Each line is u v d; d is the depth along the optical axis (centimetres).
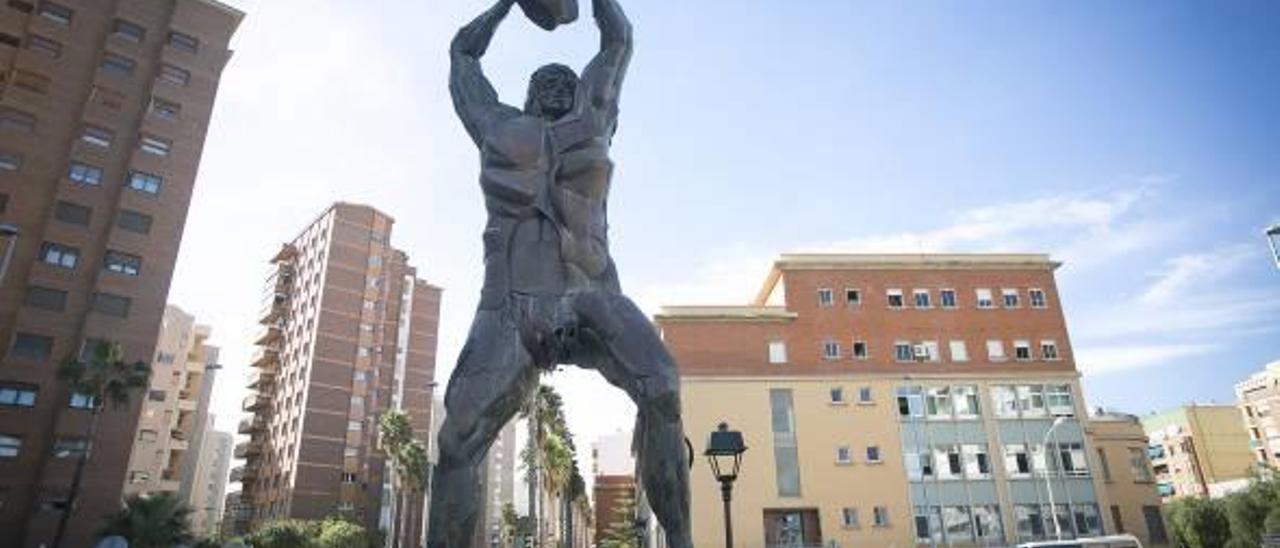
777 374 4659
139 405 4681
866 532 4378
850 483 4466
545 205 596
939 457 4572
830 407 4616
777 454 4500
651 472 523
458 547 524
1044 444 4631
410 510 8206
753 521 4338
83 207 4869
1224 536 5422
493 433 556
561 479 6750
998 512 4475
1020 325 4912
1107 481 4766
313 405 7638
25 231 4666
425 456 6712
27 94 4906
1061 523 4472
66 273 4709
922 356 4784
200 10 5594
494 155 615
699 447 4466
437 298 10569
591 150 616
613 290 601
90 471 4441
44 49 5059
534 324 562
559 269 581
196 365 7569
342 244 8262
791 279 4909
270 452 8181
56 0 5150
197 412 8344
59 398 4491
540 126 623
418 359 10094
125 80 5231
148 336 4816
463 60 693
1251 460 9506
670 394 528
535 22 698
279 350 8700
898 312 4888
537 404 5631
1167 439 10031
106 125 5081
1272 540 4850
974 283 4994
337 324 8006
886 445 4562
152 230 5003
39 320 4556
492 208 608
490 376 551
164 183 5128
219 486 12962
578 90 646
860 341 4791
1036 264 5056
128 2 5378
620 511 9281
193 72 5450
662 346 546
